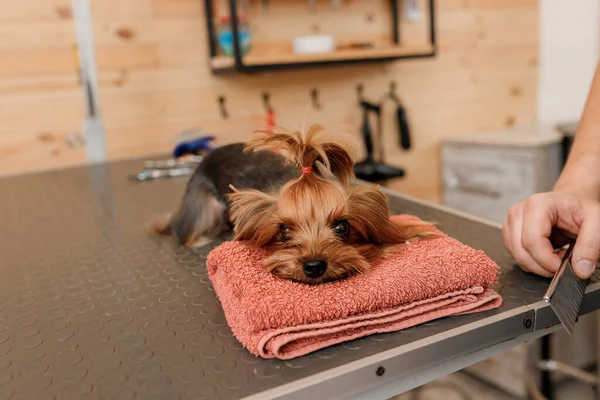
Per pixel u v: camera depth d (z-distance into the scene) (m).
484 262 0.75
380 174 2.39
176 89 2.29
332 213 0.82
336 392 0.59
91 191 1.64
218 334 0.70
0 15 1.99
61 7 2.06
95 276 0.95
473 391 2.14
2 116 2.05
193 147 1.99
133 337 0.71
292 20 2.43
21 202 1.53
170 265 0.99
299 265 0.76
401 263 0.77
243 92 2.40
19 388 0.60
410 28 2.67
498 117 3.01
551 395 2.03
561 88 3.04
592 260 0.76
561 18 2.96
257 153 1.11
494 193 2.58
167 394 0.58
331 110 2.58
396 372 0.62
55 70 2.09
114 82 2.18
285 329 0.63
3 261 1.06
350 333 0.66
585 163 0.92
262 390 0.57
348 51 2.28
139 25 2.19
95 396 0.58
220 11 2.31
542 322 0.73
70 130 2.15
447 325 0.69
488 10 2.85
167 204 1.46
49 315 0.79
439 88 2.81
